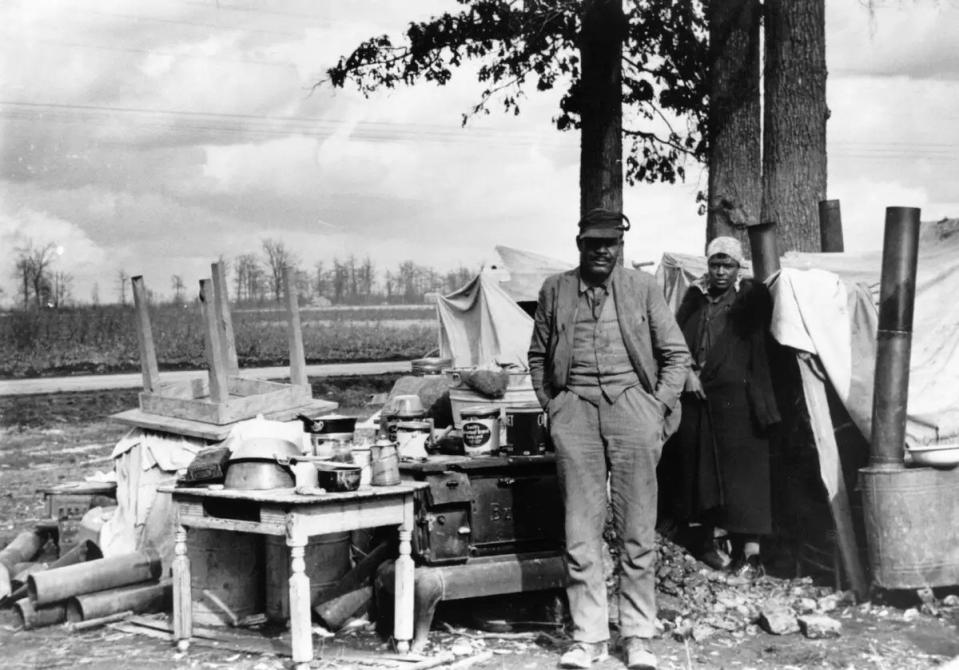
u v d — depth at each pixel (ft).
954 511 16.60
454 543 15.49
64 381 87.76
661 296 14.85
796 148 27.84
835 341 17.92
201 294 19.40
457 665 14.10
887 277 16.79
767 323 18.71
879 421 16.88
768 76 28.60
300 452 15.70
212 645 15.21
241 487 14.67
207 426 19.06
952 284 19.54
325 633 15.71
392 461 14.93
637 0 38.58
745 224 32.68
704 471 18.51
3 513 28.43
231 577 16.51
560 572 15.89
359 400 72.90
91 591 16.90
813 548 18.76
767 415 18.31
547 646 15.15
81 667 14.17
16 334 103.40
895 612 16.57
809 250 27.48
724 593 17.42
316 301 164.25
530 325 48.19
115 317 113.29
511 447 16.71
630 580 14.46
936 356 18.70
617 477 14.40
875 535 16.60
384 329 141.49
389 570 15.46
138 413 20.53
